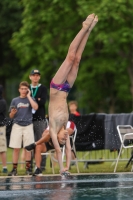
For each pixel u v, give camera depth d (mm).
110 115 32812
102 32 72875
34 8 79750
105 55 83750
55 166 34469
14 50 86812
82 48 22984
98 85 88938
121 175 25797
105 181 22469
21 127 29484
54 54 78438
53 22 79312
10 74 93438
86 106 91750
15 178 25312
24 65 83500
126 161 36719
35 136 30328
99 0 73812
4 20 88875
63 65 22703
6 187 20984
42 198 17484
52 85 22656
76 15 78500
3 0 88125
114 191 18906
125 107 95438
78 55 22938
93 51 79500
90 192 18703
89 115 32812
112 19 74000
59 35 80750
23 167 34156
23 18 88812
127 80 86375
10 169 34406
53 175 26875
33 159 32812
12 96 131000
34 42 80125
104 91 89250
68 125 29625
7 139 32375
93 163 33969
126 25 74562
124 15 74000
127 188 19781
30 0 79125
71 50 22781
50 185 21250
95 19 23062
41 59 80062
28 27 79438
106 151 37938
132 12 73000
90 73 83938
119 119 32812
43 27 80562
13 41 81125
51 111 22516
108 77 88625
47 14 77688
